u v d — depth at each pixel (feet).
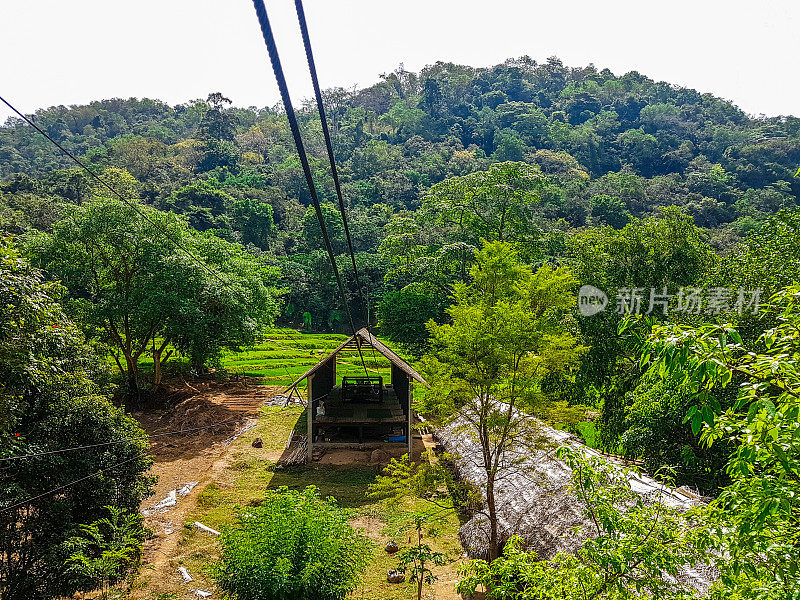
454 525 55.16
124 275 99.14
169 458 74.13
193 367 116.37
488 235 125.08
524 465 52.54
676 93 477.36
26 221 174.50
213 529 53.57
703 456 52.70
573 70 539.70
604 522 20.34
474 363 42.52
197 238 107.76
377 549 50.01
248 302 101.96
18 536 38.45
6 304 33.81
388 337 132.16
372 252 233.14
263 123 435.53
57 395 41.42
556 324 49.32
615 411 67.62
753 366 15.35
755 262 55.83
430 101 430.20
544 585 21.61
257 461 73.05
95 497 42.55
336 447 77.36
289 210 280.92
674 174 308.60
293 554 35.32
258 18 8.45
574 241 76.69
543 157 323.98
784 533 16.79
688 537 19.40
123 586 42.96
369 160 332.39
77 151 399.24
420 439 81.20
